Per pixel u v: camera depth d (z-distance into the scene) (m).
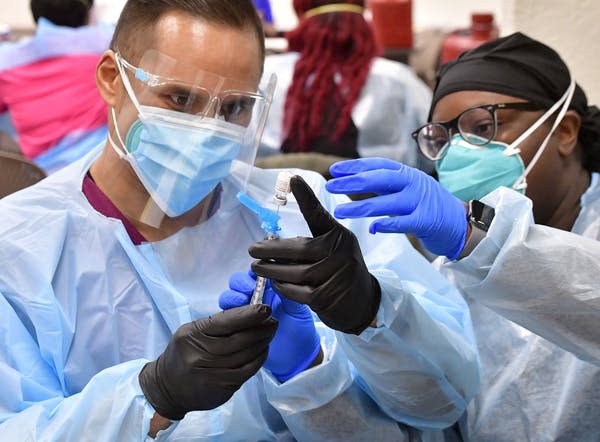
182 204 1.16
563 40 1.88
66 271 1.15
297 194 0.93
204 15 1.10
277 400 1.10
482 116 1.34
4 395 1.02
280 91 2.46
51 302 1.10
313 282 0.94
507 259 1.03
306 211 0.94
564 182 1.40
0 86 2.64
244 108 1.15
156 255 1.18
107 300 1.15
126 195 1.18
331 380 1.09
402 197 0.99
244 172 1.22
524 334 1.28
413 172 1.04
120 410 0.97
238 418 1.12
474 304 1.35
